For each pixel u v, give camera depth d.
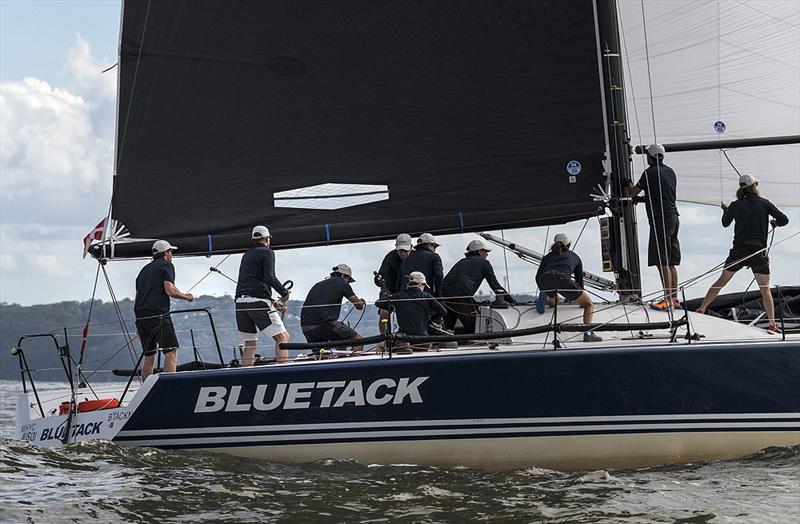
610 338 33.41
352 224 37.88
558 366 29.47
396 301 33.41
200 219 38.16
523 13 37.69
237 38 38.53
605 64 37.59
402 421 29.53
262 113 38.41
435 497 25.55
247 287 34.56
